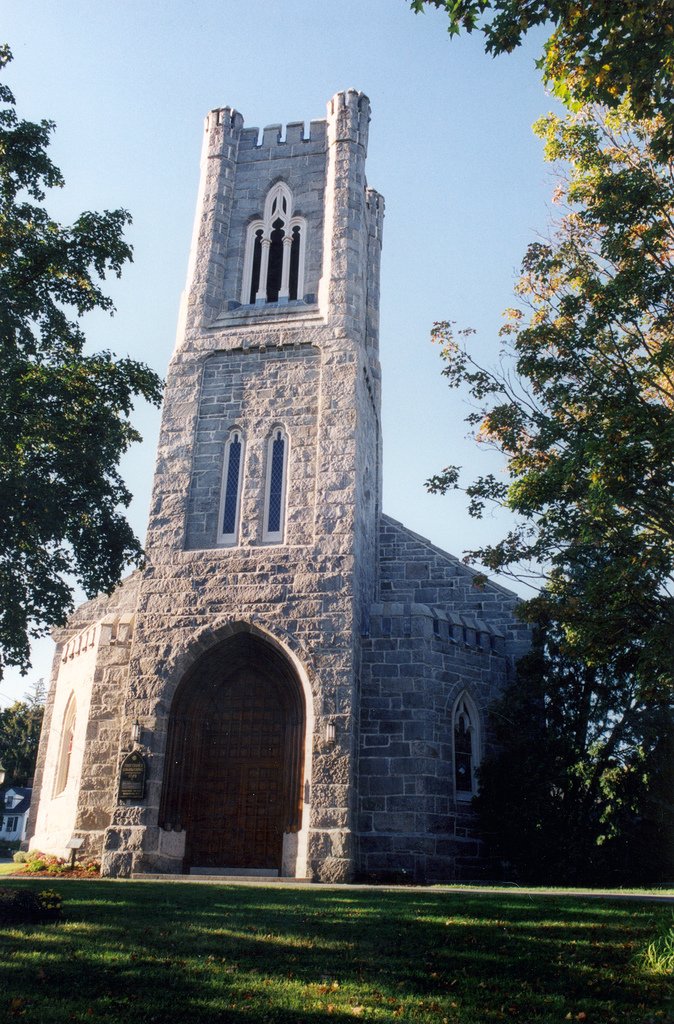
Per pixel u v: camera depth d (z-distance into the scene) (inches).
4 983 383.2
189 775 1065.5
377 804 1031.0
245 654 1115.3
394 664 1093.1
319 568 1101.1
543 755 1048.2
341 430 1174.3
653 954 436.8
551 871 997.2
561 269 922.7
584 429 776.3
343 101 1395.2
